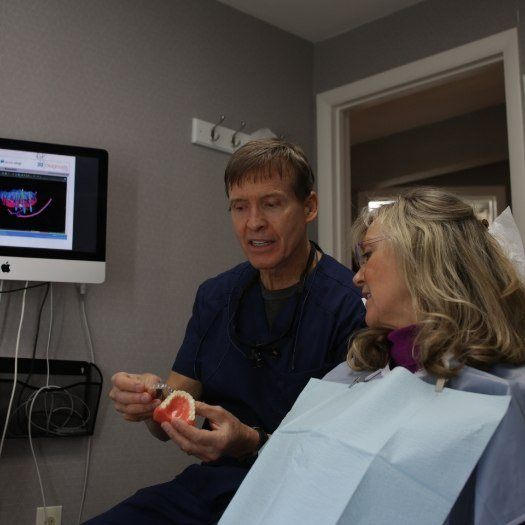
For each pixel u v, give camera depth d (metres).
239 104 2.79
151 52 2.53
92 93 2.36
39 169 2.10
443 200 1.22
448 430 0.97
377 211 1.29
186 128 2.60
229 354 1.62
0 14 2.19
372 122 4.17
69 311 2.21
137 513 1.31
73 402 2.15
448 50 2.70
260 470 1.06
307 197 1.62
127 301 2.34
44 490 2.10
